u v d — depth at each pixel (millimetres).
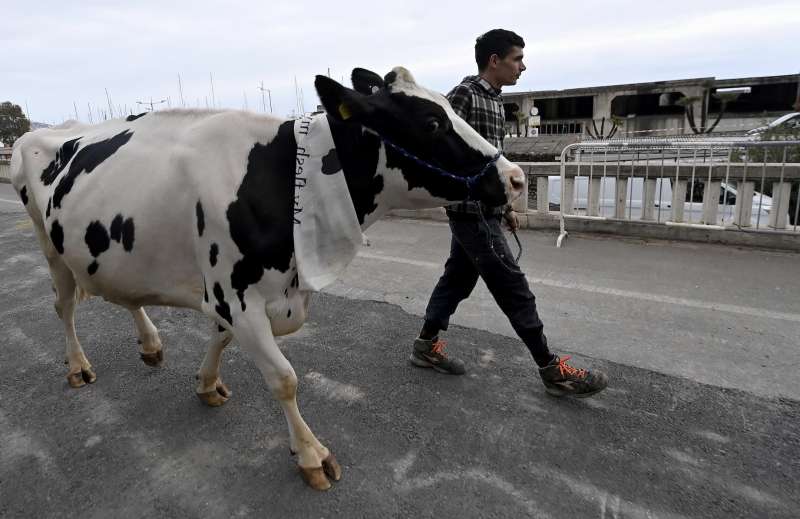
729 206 6707
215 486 2584
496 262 3000
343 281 5508
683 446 2756
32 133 3504
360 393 3342
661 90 34094
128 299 2867
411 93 2262
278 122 2416
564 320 4348
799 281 5102
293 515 2379
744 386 3283
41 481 2658
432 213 8688
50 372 3760
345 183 2307
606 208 7812
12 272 6273
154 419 3160
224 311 2436
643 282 5223
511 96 38000
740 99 34312
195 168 2371
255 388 3465
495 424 2988
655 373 3463
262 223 2291
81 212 2736
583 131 37000
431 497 2457
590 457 2695
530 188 8422
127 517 2406
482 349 3881
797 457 2654
